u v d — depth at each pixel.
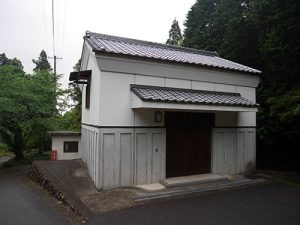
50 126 17.81
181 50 13.15
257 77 10.93
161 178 8.69
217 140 10.01
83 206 6.70
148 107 7.50
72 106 21.91
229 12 15.66
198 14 19.55
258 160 14.25
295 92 10.39
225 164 10.17
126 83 8.20
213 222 5.68
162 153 8.73
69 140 13.84
